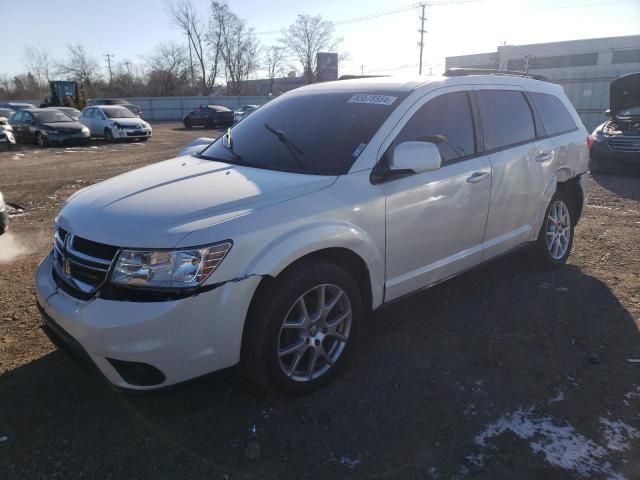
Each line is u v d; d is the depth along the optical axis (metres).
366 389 3.07
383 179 3.16
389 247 3.23
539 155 4.39
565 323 3.87
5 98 72.44
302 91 4.15
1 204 5.42
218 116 33.72
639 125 10.62
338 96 3.77
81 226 2.71
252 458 2.51
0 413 2.85
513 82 4.39
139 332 2.38
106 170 13.00
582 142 5.00
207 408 2.89
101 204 2.86
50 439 2.65
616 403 2.91
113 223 2.62
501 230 4.14
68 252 2.72
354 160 3.13
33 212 7.95
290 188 2.89
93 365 2.53
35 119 20.09
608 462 2.47
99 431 2.71
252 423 2.77
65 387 3.08
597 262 5.18
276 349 2.74
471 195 3.70
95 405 2.92
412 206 3.29
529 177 4.27
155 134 28.16
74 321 2.49
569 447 2.58
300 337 2.90
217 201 2.72
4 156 16.45
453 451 2.56
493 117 4.04
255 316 2.66
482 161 3.81
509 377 3.19
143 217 2.61
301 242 2.70
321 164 3.19
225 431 2.71
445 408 2.89
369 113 3.43
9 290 4.57
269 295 2.68
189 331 2.46
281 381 2.82
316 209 2.84
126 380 2.51
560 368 3.28
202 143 4.51
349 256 3.06
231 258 2.51
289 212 2.74
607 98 22.89
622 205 7.75
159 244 2.44
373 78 4.03
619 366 3.29
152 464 2.49
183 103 51.62
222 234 2.50
